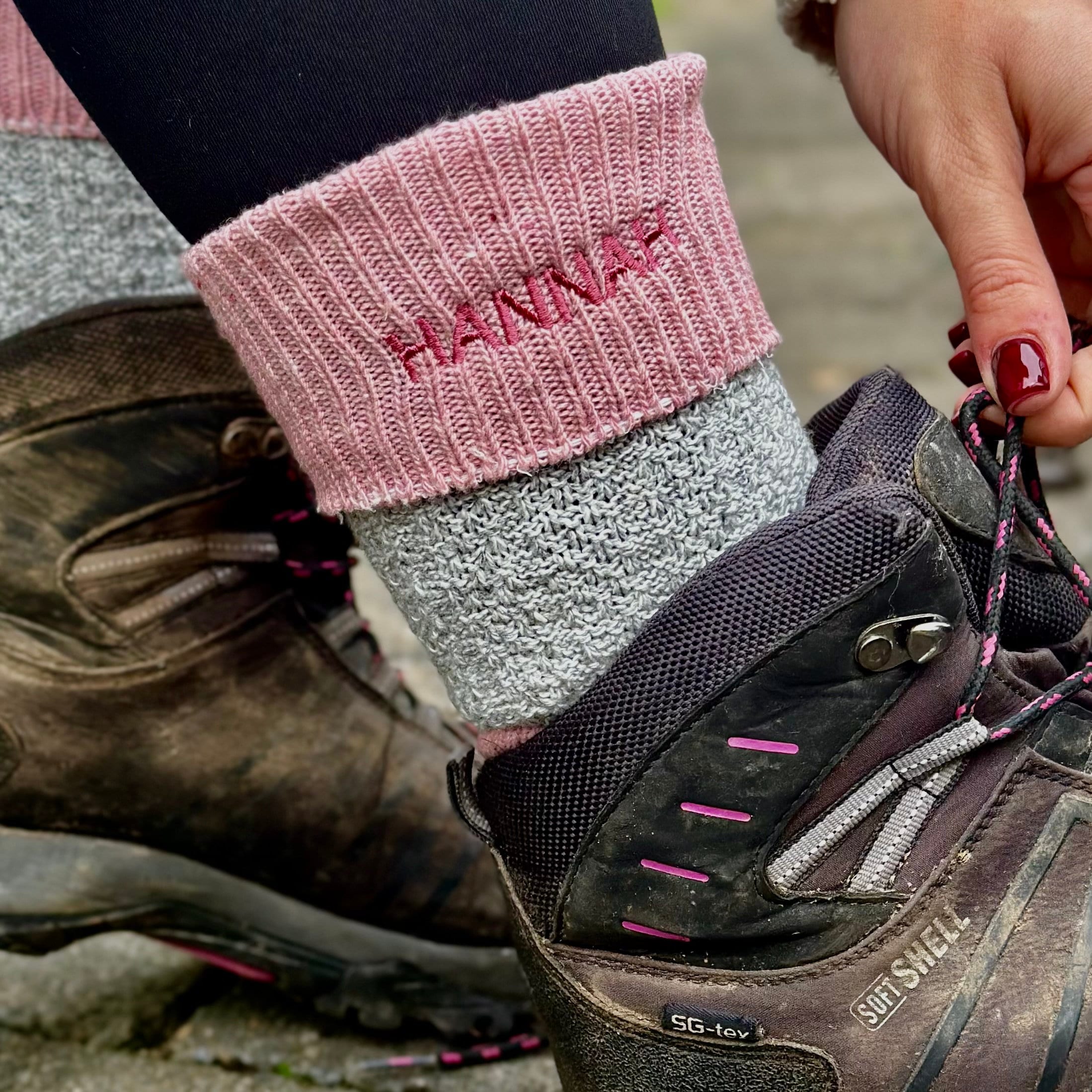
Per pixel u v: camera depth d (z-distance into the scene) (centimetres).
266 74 53
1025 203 63
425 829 67
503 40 53
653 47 56
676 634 55
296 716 66
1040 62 60
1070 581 59
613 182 53
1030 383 58
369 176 53
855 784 56
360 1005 67
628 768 55
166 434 63
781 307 178
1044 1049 55
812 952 56
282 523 66
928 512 55
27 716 64
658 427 55
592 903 56
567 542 55
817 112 323
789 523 55
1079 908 56
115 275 63
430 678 91
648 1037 57
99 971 73
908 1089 56
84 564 63
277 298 54
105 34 54
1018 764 56
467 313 54
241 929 67
